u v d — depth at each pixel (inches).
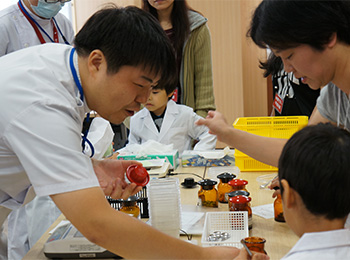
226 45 199.3
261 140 57.9
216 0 196.4
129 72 40.9
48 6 87.5
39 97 39.7
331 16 39.9
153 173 78.7
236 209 57.5
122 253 38.9
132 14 41.6
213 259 41.7
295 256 34.5
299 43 41.5
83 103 43.8
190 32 116.6
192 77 120.6
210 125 59.6
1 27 87.0
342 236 34.1
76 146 39.6
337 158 33.2
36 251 53.6
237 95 202.1
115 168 55.0
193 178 80.2
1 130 39.7
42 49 46.5
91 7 186.9
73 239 51.0
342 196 33.5
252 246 44.3
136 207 61.2
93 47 41.7
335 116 56.8
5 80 41.3
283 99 117.7
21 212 84.7
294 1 40.1
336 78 44.6
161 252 39.3
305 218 35.2
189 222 59.7
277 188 59.9
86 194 37.9
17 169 43.8
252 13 45.1
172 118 107.2
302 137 34.9
